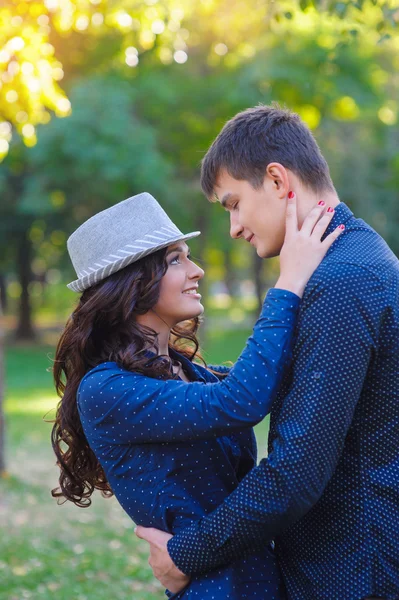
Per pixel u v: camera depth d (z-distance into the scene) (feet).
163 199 67.62
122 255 6.95
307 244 6.40
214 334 102.17
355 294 6.01
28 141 21.45
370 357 6.03
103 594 15.81
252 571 6.48
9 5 18.92
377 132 73.51
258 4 20.30
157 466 6.60
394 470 6.15
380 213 74.43
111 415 6.56
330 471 5.97
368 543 6.06
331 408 5.88
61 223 78.84
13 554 18.53
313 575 6.29
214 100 65.31
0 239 86.12
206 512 6.57
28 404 48.88
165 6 20.36
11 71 19.83
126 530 21.13
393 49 65.10
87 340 7.07
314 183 6.64
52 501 24.32
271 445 6.23
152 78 65.16
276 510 5.91
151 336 7.03
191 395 6.31
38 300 146.72
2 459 27.07
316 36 56.75
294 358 6.13
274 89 60.13
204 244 77.51
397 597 6.06
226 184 6.81
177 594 6.57
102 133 63.16
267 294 6.41
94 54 45.11
